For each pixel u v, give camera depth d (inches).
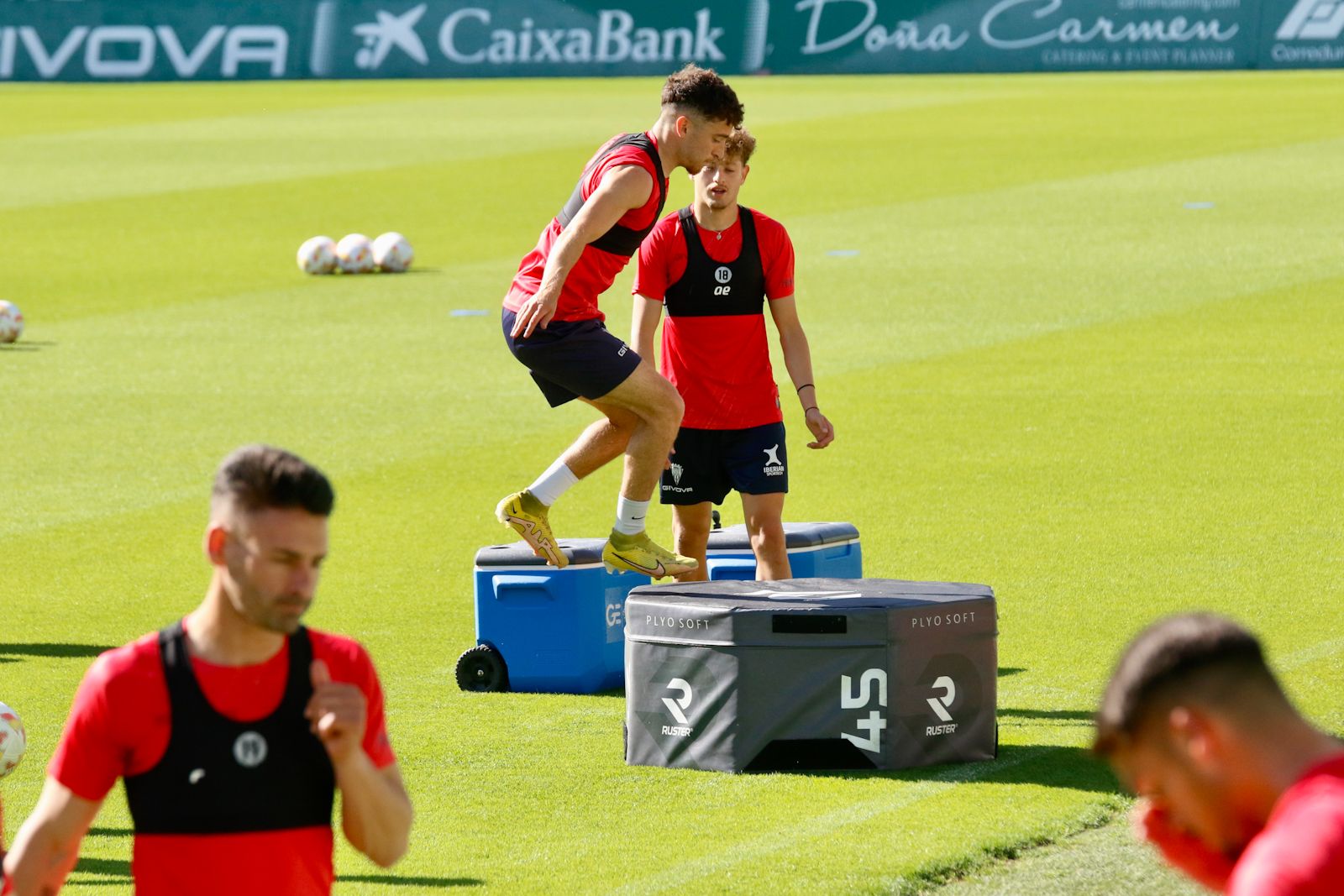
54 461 1829.5
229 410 2068.2
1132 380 2076.8
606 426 1019.9
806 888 750.5
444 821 859.4
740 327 1080.8
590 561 1092.5
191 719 470.9
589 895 756.6
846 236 3326.8
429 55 7357.3
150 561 1450.5
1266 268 2807.6
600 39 7263.8
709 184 1064.8
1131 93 5954.7
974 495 1589.6
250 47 7406.5
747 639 904.3
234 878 474.9
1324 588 1255.5
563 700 1079.6
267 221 3754.9
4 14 7470.5
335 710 462.3
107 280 3105.3
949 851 784.3
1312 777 350.0
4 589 1371.8
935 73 7081.7
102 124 5748.0
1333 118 4965.6
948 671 909.2
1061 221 3410.4
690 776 914.1
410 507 1608.0
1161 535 1427.2
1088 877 754.2
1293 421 1841.8
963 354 2268.7
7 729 938.1
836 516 1525.6
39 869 473.7
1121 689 366.3
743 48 7185.0
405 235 3545.8
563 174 4333.2
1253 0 6781.5
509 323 988.6
